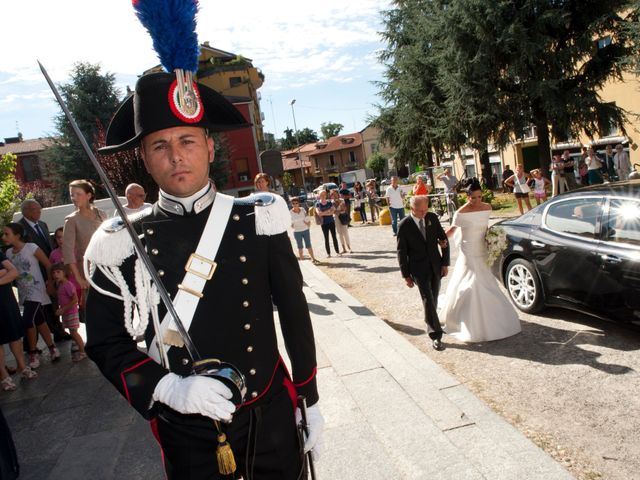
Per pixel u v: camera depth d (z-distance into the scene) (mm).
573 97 18297
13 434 4051
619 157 16781
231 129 1751
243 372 1589
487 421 3439
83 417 4207
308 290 8594
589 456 3189
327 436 3441
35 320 5750
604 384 4094
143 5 1579
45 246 6727
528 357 4824
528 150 30156
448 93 20406
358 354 5020
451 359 5078
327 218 12586
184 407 1395
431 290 5473
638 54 15695
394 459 3082
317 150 81250
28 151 40656
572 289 5336
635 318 4719
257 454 1586
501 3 17688
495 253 5348
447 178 15859
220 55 45562
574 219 5484
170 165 1592
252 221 1681
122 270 1589
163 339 1533
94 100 28344
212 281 1578
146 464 3348
